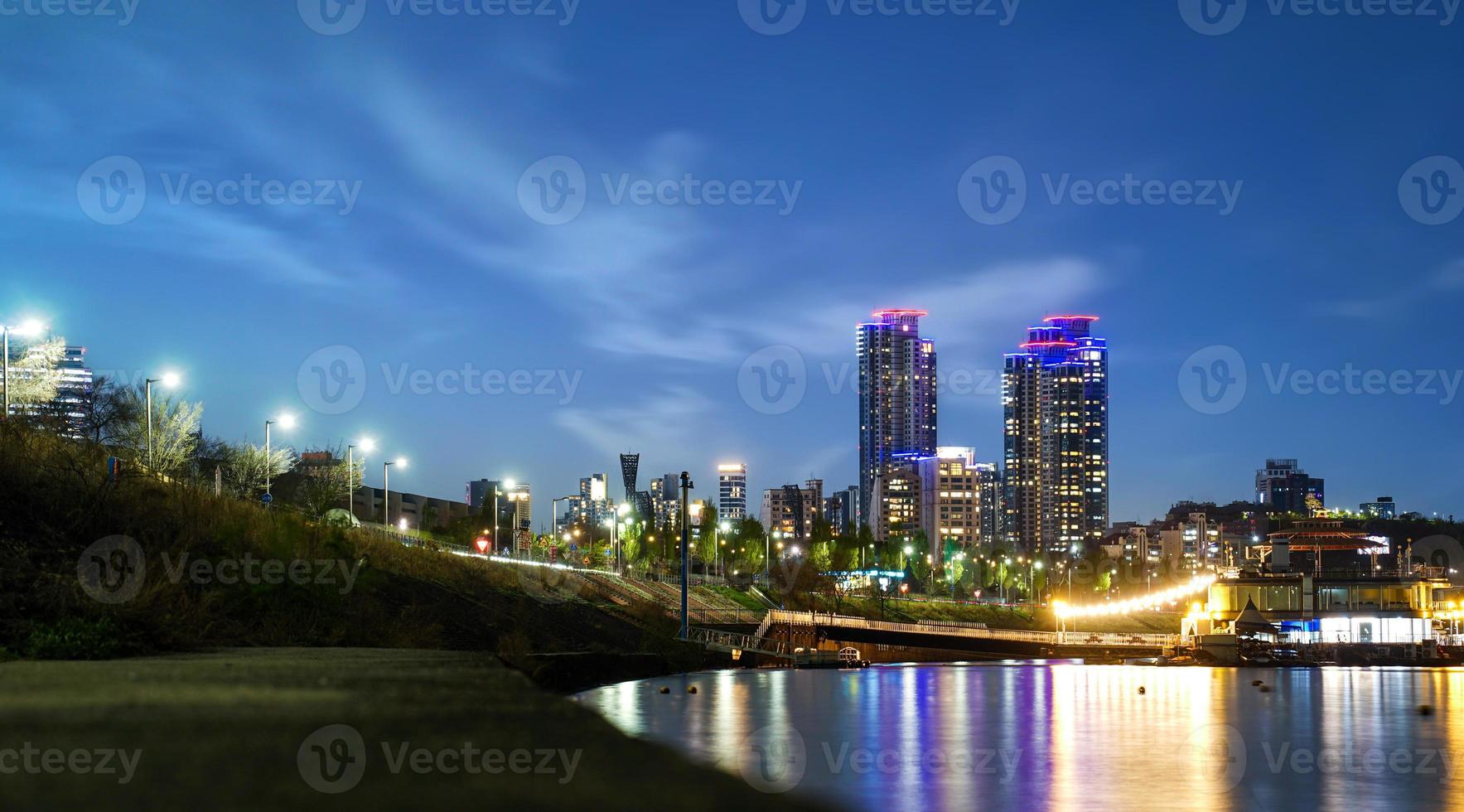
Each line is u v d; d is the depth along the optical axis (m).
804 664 113.81
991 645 137.62
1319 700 69.75
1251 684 86.25
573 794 11.16
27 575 34.12
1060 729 51.12
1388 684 87.19
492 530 159.50
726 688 75.88
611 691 67.44
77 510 46.53
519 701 15.69
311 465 134.50
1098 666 117.25
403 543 99.19
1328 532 141.62
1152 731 50.91
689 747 42.22
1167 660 121.44
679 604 136.12
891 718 54.88
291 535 60.28
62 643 26.55
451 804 9.68
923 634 135.50
